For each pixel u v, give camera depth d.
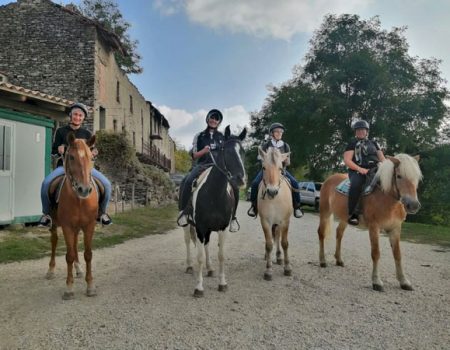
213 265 7.54
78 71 22.78
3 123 9.97
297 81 31.25
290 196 6.87
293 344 3.98
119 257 8.16
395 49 28.59
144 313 4.77
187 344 3.93
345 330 4.37
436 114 28.17
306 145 28.77
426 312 4.99
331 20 30.22
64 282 6.09
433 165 26.95
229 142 5.84
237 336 4.14
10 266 7.01
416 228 15.91
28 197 10.63
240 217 18.28
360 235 12.69
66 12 23.06
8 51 23.14
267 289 5.91
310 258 8.41
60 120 13.68
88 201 5.33
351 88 28.58
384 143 28.33
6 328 4.26
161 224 14.30
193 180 6.10
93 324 4.40
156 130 46.50
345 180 7.21
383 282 6.43
